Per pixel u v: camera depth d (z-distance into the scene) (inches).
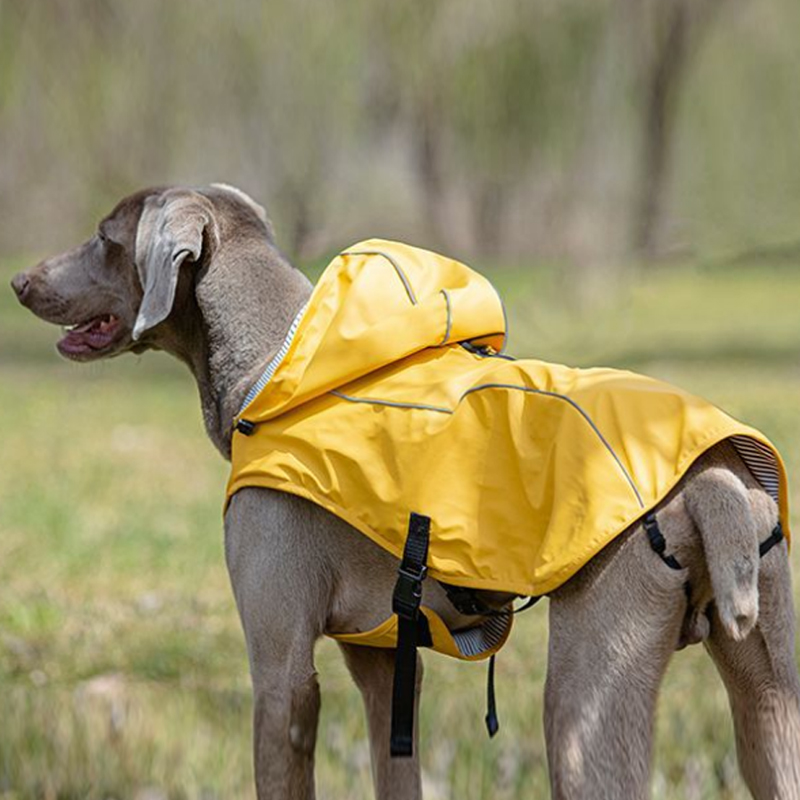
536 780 321.7
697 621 241.3
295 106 966.4
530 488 243.9
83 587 514.3
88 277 299.4
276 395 266.1
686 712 352.8
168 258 271.6
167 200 284.5
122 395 1018.1
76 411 941.8
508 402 249.4
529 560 241.3
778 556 241.9
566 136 1118.4
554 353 1157.7
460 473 248.4
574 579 238.1
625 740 233.3
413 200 1117.1
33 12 933.8
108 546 569.3
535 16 1075.3
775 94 1338.6
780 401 907.4
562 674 237.8
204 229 284.8
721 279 1357.0
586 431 240.5
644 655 234.8
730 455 242.5
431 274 272.2
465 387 254.4
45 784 325.1
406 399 256.8
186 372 1144.2
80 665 422.3
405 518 249.6
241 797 317.1
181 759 333.7
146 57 943.0
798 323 1263.5
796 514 596.1
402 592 249.4
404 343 261.3
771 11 1339.8
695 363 1095.0
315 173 983.6
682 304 1334.9
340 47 971.3
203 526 608.1
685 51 1241.4
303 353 265.3
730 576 229.5
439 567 246.4
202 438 836.6
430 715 356.5
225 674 420.5
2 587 511.2
